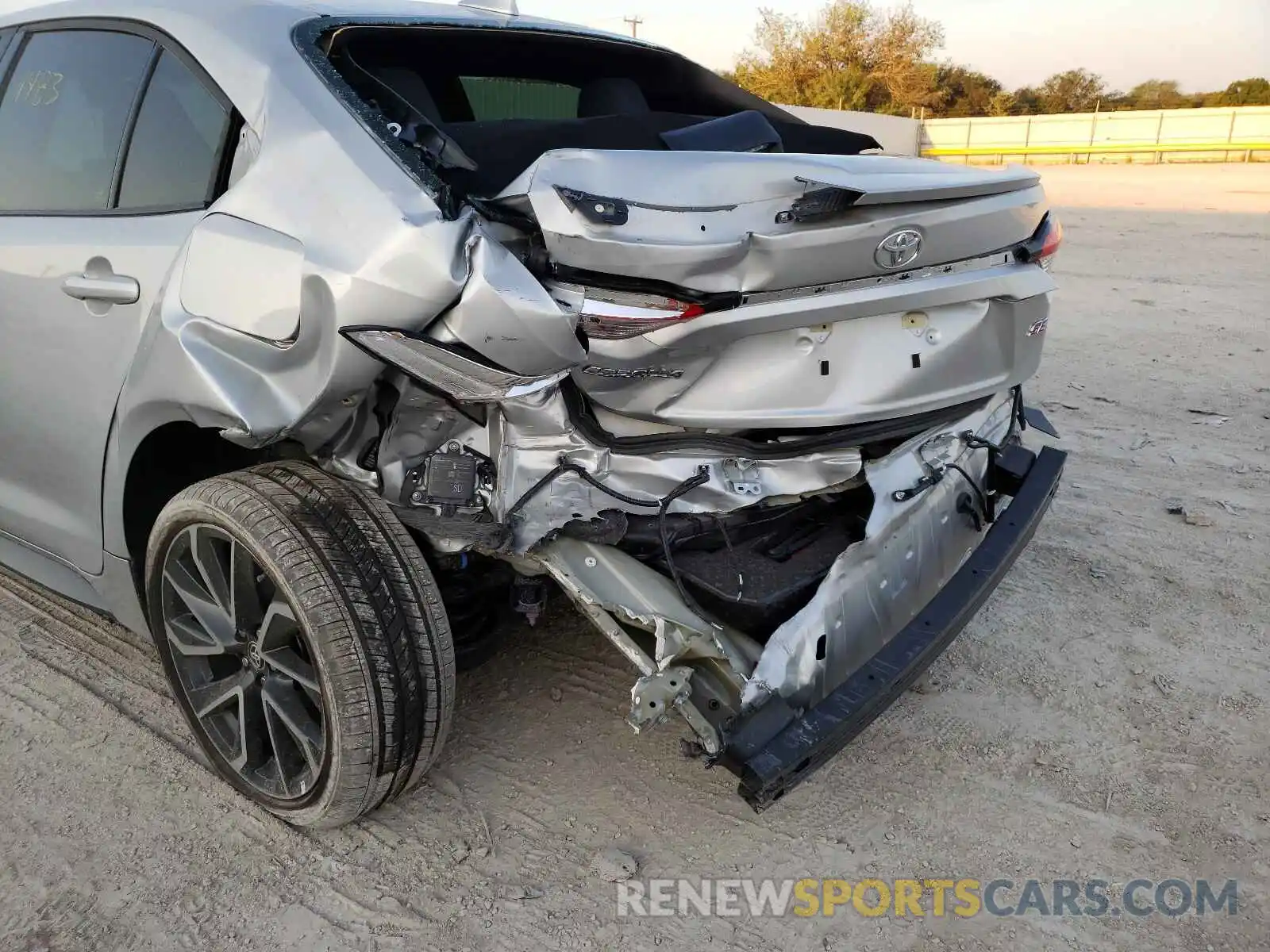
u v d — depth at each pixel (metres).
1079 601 3.35
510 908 2.13
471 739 2.70
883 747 2.64
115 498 2.56
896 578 2.32
